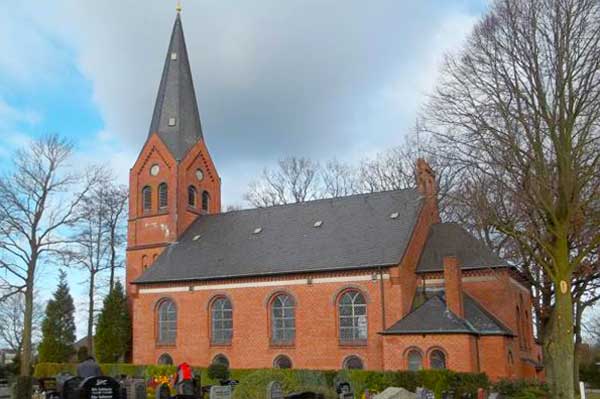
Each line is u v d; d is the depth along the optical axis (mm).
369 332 40844
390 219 45406
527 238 29328
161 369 43562
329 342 42094
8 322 90000
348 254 43406
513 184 28062
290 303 44281
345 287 42281
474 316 38656
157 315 49688
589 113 26297
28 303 48344
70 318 62438
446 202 34156
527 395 32094
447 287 38625
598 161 26266
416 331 37312
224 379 38719
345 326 42031
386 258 41344
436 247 44281
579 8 26656
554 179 26531
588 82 26406
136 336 50000
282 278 44688
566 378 25531
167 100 58438
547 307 35688
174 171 55250
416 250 43656
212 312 47375
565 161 25906
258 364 44281
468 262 41750
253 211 53344
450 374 31516
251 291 45750
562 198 26156
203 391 31875
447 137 30703
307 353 42688
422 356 36938
